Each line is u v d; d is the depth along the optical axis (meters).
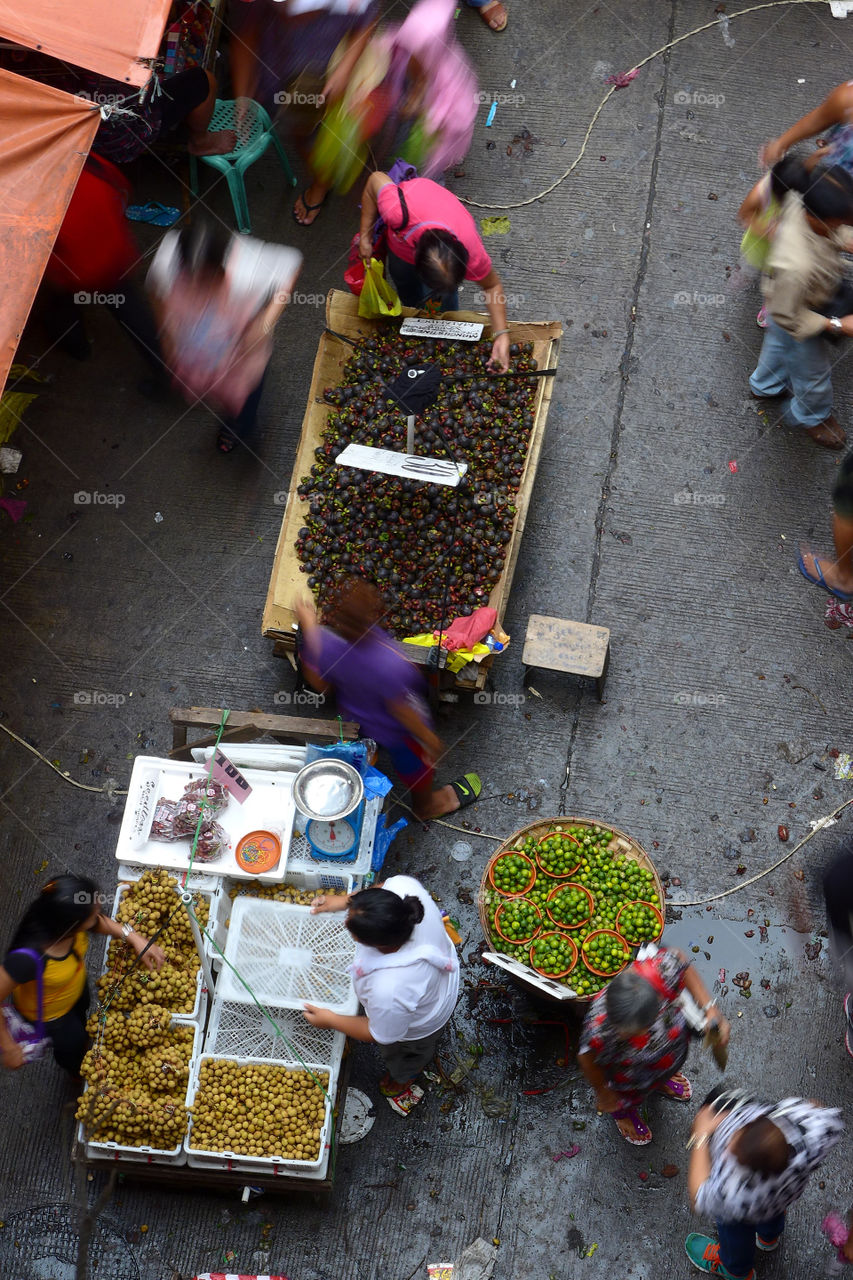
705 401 7.08
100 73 5.44
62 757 6.27
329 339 6.66
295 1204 5.21
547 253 7.49
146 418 7.14
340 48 6.73
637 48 8.05
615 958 5.20
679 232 7.54
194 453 7.05
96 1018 5.04
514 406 6.43
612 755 6.22
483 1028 5.56
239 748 5.43
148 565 6.76
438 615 5.96
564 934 5.31
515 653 6.48
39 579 6.71
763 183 6.27
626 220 7.57
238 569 6.75
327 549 6.12
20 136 5.05
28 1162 5.31
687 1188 5.23
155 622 6.62
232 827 5.29
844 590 6.46
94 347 7.35
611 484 6.88
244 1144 4.83
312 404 6.53
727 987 5.67
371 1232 5.16
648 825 6.05
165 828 5.20
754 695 6.35
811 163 5.80
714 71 7.98
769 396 7.00
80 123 5.09
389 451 5.86
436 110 6.62
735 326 7.28
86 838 6.07
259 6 6.75
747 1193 4.09
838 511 6.04
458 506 6.10
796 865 5.95
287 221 7.66
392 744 5.53
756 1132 4.06
